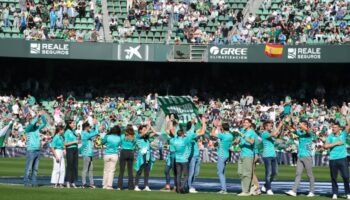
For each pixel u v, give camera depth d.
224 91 69.06
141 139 31.12
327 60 63.75
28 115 61.94
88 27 69.81
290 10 70.25
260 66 69.88
